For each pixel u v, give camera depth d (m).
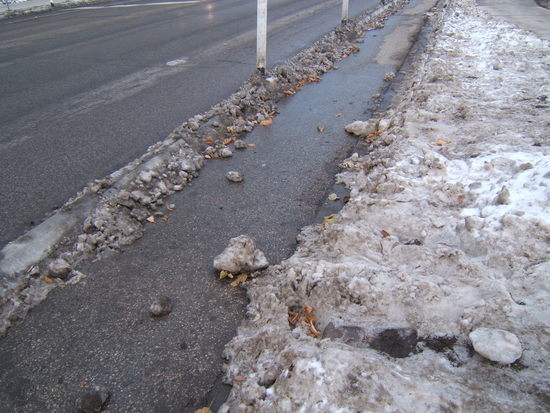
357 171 4.23
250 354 2.34
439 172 3.70
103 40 9.73
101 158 4.49
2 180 4.11
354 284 2.51
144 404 2.20
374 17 12.11
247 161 4.54
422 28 10.85
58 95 6.33
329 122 5.46
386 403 1.79
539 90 5.51
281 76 6.75
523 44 8.00
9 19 13.46
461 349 2.15
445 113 4.91
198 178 4.24
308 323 2.50
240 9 13.45
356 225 3.12
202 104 5.81
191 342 2.52
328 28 10.38
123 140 4.87
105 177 4.04
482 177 3.52
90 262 3.12
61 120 5.44
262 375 2.10
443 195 3.36
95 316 2.70
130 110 5.70
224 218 3.62
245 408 1.94
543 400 1.82
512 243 2.68
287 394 1.89
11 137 5.00
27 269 2.99
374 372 1.91
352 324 2.39
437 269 2.62
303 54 7.97
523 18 10.97
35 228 3.35
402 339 2.26
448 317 2.32
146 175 4.02
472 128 4.47
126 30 10.77
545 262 2.50
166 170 4.22
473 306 2.31
